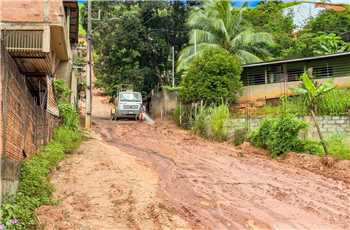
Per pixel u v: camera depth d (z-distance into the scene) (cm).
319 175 1898
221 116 2841
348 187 1714
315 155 2152
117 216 1258
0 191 1055
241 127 2762
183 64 3969
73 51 3488
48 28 1533
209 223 1255
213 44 3981
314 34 4375
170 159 2155
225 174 1875
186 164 2048
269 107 2989
